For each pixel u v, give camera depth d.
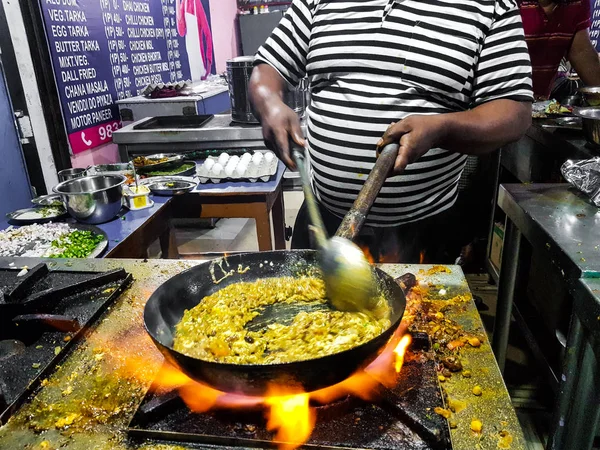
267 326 0.98
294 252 1.12
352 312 0.93
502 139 1.14
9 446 0.76
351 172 1.39
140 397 0.86
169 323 0.95
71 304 1.15
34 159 2.76
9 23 2.52
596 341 0.96
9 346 1.00
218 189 2.42
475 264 2.90
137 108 3.53
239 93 2.91
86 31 3.17
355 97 1.32
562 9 2.41
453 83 1.26
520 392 1.81
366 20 1.28
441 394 0.79
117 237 1.90
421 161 1.32
